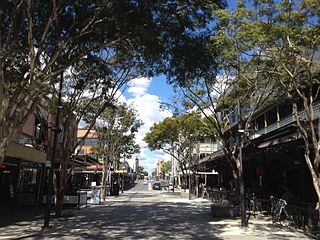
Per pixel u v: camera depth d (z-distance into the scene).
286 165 23.42
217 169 41.75
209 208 25.88
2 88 10.66
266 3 12.13
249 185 32.00
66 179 19.89
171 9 12.00
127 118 38.75
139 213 22.08
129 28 11.98
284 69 13.06
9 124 10.67
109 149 38.69
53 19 11.63
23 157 19.42
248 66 16.78
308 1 11.70
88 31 12.35
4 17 11.72
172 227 16.03
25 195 24.84
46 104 21.77
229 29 13.63
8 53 10.88
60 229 15.19
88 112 23.53
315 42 12.05
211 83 20.64
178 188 74.50
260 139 19.92
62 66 12.12
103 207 26.48
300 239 12.96
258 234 14.18
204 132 33.06
